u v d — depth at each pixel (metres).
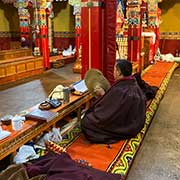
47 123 3.07
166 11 10.27
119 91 3.13
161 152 3.34
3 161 2.79
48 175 2.22
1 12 12.23
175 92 6.42
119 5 6.94
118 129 3.14
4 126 2.81
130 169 2.93
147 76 7.19
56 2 11.90
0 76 7.01
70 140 3.18
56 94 3.71
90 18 4.07
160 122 4.38
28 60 8.05
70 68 9.70
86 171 2.31
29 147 2.80
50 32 11.87
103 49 4.30
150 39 8.75
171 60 9.88
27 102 5.29
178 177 2.79
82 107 4.23
